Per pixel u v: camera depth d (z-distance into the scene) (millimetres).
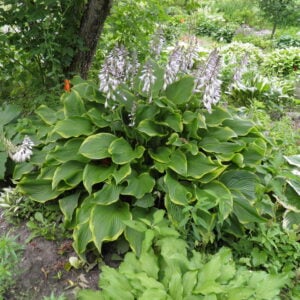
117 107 3594
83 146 3260
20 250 3131
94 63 5770
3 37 4621
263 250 3098
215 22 13492
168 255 2553
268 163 3818
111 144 3248
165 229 2701
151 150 3463
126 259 2619
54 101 4613
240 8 15305
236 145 3465
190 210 3047
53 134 3594
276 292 2363
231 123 3855
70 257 3080
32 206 3506
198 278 2359
